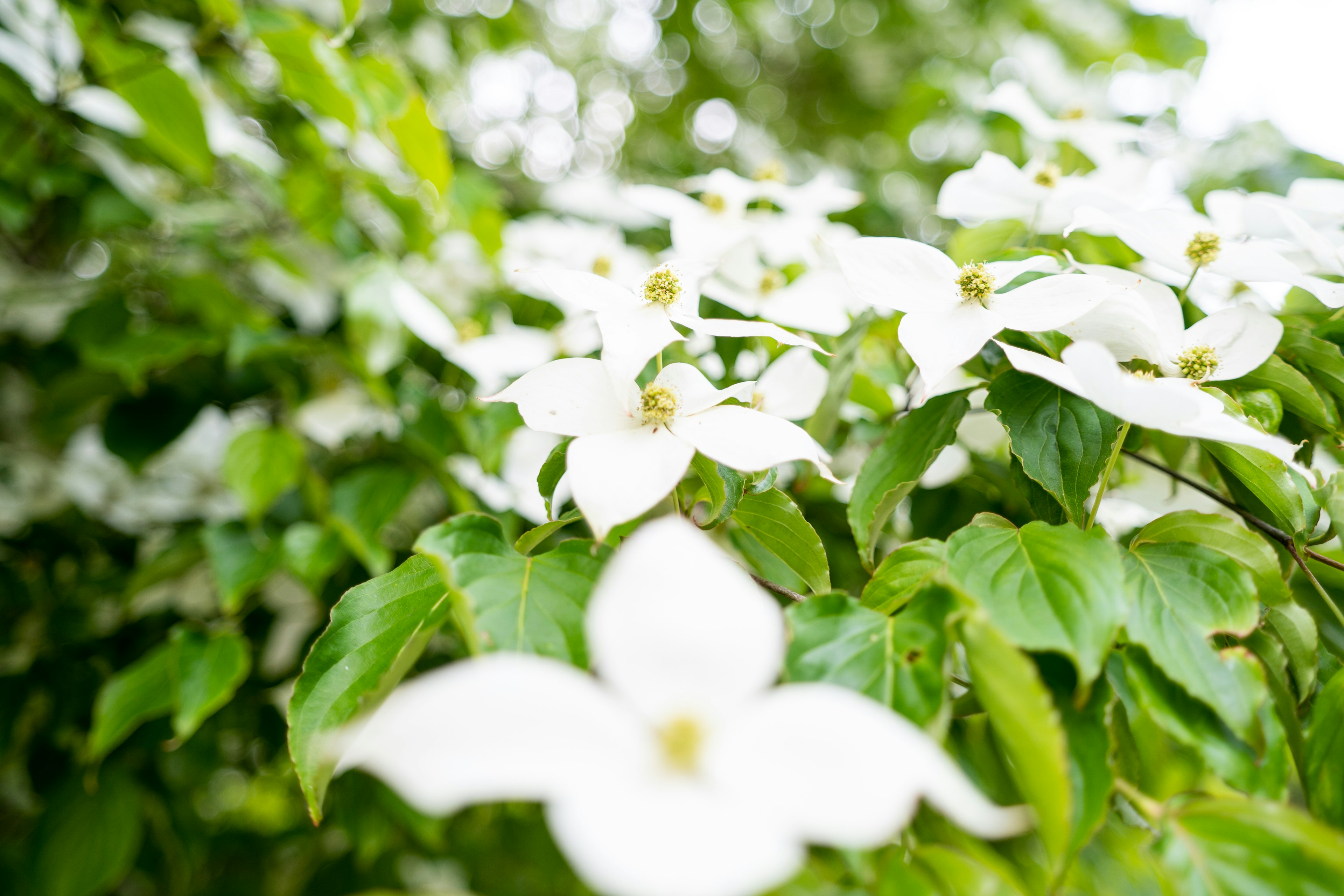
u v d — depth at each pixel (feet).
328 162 1.81
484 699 0.64
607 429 0.91
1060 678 0.83
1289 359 1.10
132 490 2.15
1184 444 1.11
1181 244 1.08
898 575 0.90
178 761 1.77
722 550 1.21
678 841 0.60
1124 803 0.91
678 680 0.68
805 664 0.80
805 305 1.29
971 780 0.92
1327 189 1.21
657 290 0.99
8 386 2.25
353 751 0.67
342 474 1.63
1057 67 2.69
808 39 3.68
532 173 3.03
